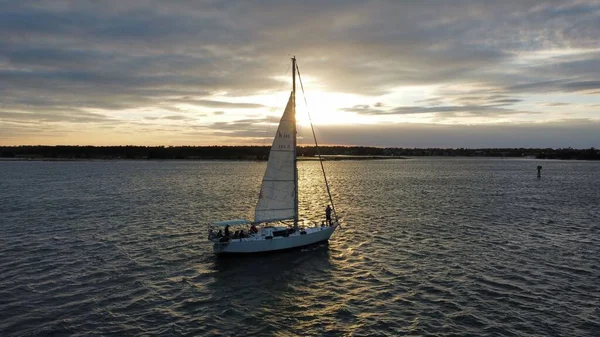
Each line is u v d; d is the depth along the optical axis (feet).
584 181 395.75
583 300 83.97
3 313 77.10
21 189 299.99
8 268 103.86
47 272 101.04
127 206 213.46
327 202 233.76
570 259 112.78
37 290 88.99
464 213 191.31
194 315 77.97
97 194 270.05
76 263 108.58
